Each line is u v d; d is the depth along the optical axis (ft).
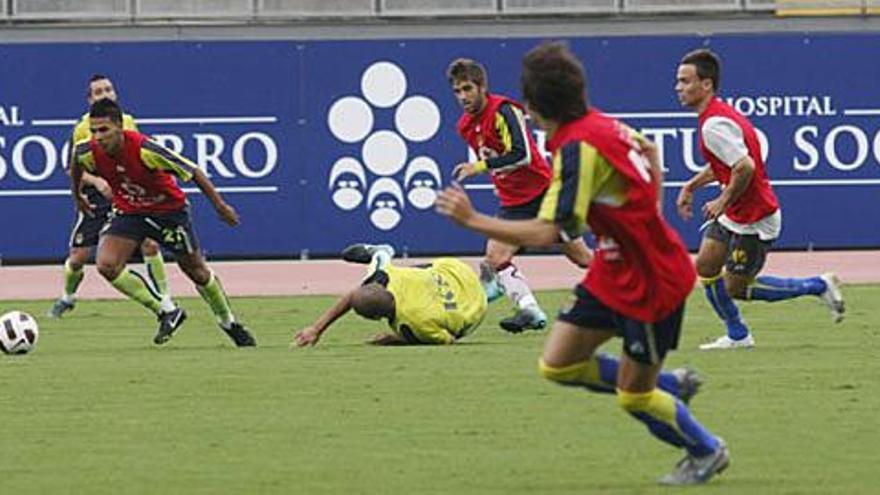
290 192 300.61
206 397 150.30
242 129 299.38
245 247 300.40
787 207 303.68
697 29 334.65
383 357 176.35
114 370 169.07
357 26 333.83
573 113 101.09
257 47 299.38
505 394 149.79
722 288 181.68
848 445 123.95
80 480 113.70
